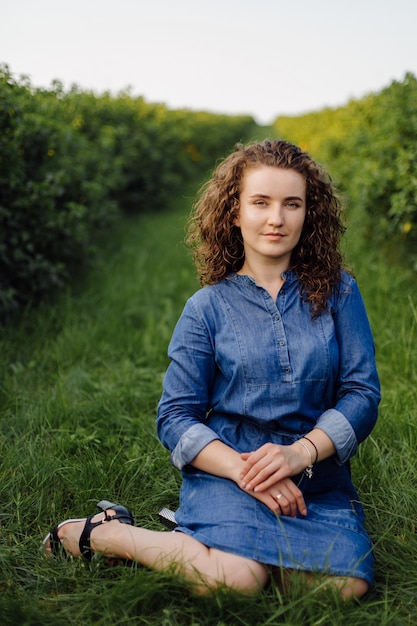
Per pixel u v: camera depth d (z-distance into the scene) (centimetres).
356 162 588
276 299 198
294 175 194
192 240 223
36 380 349
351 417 190
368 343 201
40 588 190
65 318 427
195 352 198
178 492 240
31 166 468
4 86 401
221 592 170
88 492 234
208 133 1555
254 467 179
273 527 179
